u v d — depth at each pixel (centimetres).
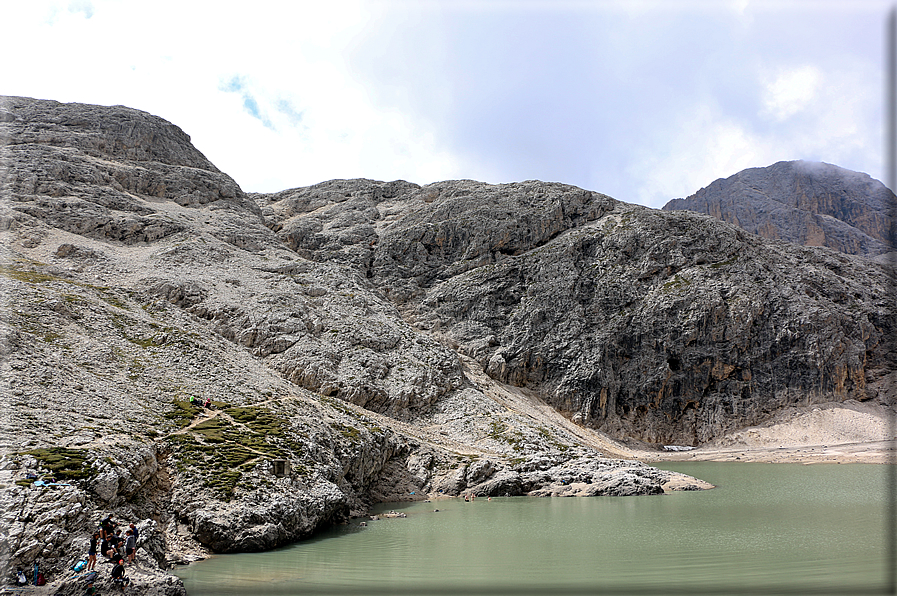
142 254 9762
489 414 8144
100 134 12369
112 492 3422
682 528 4316
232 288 9350
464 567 3306
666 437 11750
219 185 13225
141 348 6297
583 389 11675
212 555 3675
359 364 8256
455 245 14262
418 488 6250
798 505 5231
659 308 12488
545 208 14462
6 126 11731
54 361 5162
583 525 4550
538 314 12600
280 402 5975
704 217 14012
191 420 5003
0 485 3028
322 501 4428
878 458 8788
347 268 11712
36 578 2689
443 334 12544
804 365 11906
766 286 12725
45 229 9444
